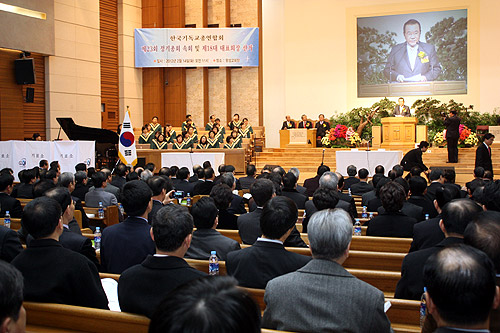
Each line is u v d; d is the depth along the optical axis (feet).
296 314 7.80
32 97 55.16
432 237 12.77
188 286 3.81
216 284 3.79
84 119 62.90
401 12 70.54
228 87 75.05
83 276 9.62
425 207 19.65
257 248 10.48
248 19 74.74
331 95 73.00
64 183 21.68
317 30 73.41
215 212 13.20
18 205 21.40
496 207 12.66
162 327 3.58
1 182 21.16
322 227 8.19
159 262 8.77
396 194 15.52
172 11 72.90
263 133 71.36
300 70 73.97
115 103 69.36
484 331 5.07
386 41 71.15
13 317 5.32
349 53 72.43
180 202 25.16
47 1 57.98
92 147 38.88
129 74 70.23
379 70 71.61
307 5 73.67
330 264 8.13
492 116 65.57
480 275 4.97
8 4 53.83
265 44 74.95
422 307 9.23
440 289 5.06
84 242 12.34
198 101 74.18
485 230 7.38
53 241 9.91
